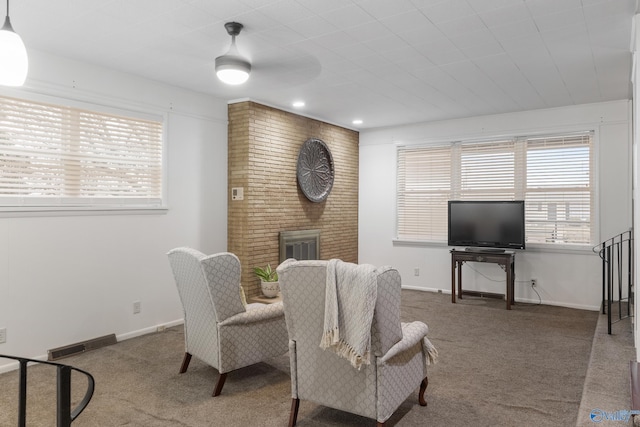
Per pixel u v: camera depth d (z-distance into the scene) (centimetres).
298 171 555
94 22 293
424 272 634
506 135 568
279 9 273
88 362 342
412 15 281
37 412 258
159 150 436
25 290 339
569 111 528
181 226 456
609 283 369
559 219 540
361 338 204
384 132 667
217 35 314
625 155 498
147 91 422
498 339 399
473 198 598
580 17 284
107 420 248
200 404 268
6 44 171
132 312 412
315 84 437
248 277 486
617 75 407
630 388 242
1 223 327
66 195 366
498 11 275
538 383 299
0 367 323
